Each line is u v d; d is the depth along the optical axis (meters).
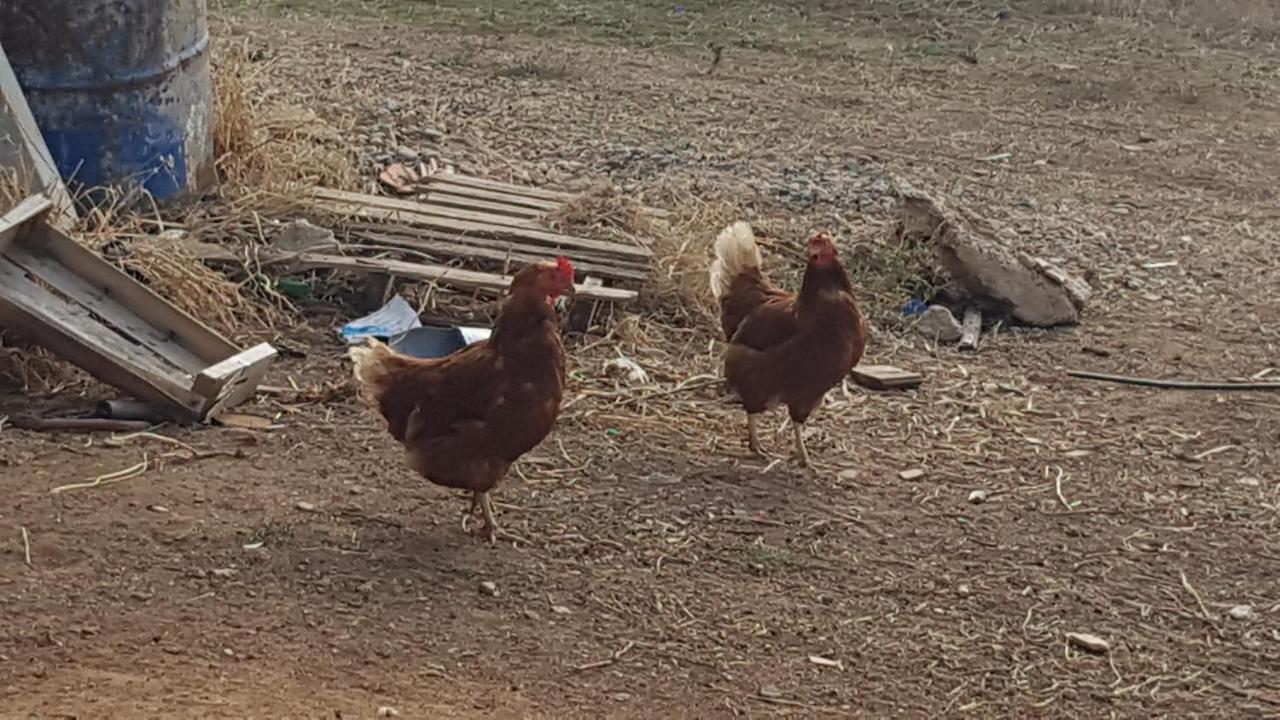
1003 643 4.85
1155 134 8.50
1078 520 5.29
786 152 7.72
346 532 5.02
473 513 5.11
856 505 5.29
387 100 7.73
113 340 5.43
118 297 5.54
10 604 4.70
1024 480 5.45
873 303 6.30
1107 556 5.15
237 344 5.75
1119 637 4.89
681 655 4.75
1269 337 6.30
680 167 7.35
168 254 5.82
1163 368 6.07
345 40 9.45
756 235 6.62
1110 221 7.21
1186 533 5.25
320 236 6.03
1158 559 5.15
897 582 5.02
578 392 5.68
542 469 5.34
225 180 6.45
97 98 6.04
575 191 6.84
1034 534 5.22
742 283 5.46
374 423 5.46
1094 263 6.78
